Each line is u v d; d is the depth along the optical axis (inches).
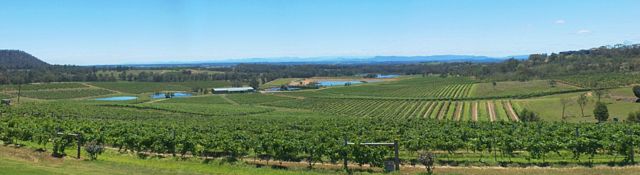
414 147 1585.9
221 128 2456.9
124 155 1498.5
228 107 5974.4
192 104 6328.7
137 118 4416.8
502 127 2465.6
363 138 1818.4
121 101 6722.4
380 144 1206.9
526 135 1800.0
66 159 1275.8
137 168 1160.2
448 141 1606.8
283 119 3956.7
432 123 2866.6
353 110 5812.0
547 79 7623.0
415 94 7554.1
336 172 1208.8
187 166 1288.1
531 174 1109.7
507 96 5885.8
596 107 3412.9
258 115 5000.0
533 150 1364.4
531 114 3553.2
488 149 1595.7
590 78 6820.9
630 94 4608.8
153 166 1240.8
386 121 3206.2
